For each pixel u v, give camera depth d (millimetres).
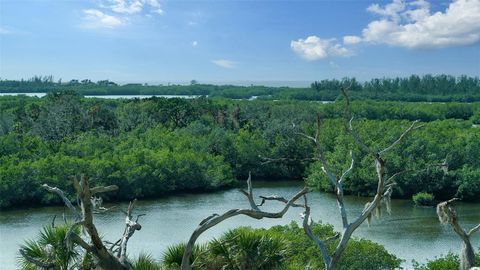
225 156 72250
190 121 86438
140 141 71062
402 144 61438
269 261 13445
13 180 51562
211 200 57594
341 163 62062
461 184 57562
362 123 75750
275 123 78938
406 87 197000
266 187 65375
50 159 54688
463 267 13469
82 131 76375
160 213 50031
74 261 12617
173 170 61781
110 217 46438
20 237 40250
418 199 54688
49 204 52969
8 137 62125
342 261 21594
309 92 185875
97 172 55625
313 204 54125
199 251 13664
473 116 118875
